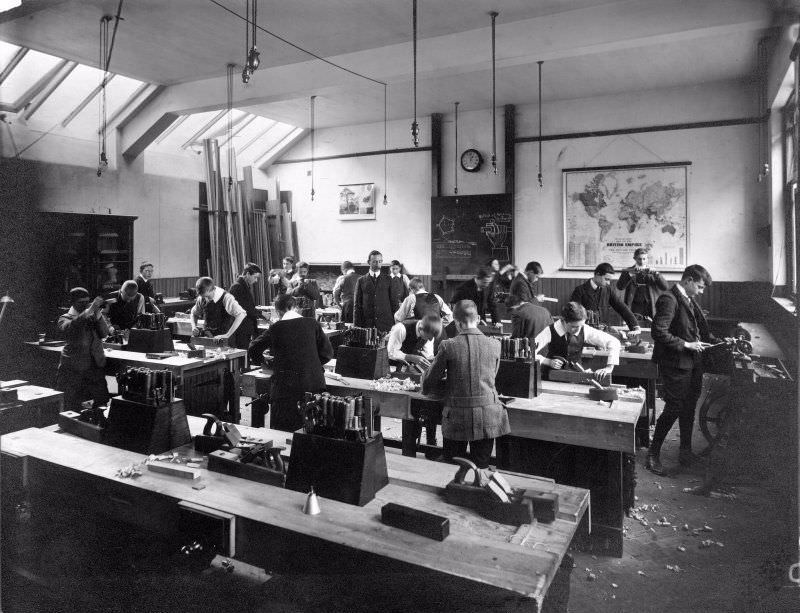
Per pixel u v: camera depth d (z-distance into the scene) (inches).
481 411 128.7
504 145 464.1
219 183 477.7
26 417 165.2
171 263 478.3
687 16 256.4
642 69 367.2
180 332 321.4
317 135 552.1
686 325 184.2
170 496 90.4
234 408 233.0
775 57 310.3
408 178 512.7
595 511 137.3
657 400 283.4
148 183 453.7
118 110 415.5
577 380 166.1
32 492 107.7
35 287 339.9
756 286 386.9
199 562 97.9
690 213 404.2
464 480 94.3
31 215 349.1
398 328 189.8
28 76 346.3
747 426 174.6
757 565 127.3
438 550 75.0
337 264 546.3
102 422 120.1
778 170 346.3
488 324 281.7
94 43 309.7
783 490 164.1
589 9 272.5
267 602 87.4
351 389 161.3
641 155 418.0
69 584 106.3
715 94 394.9
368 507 87.8
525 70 369.1
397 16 277.4
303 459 93.4
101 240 375.9
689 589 120.5
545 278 452.4
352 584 76.0
